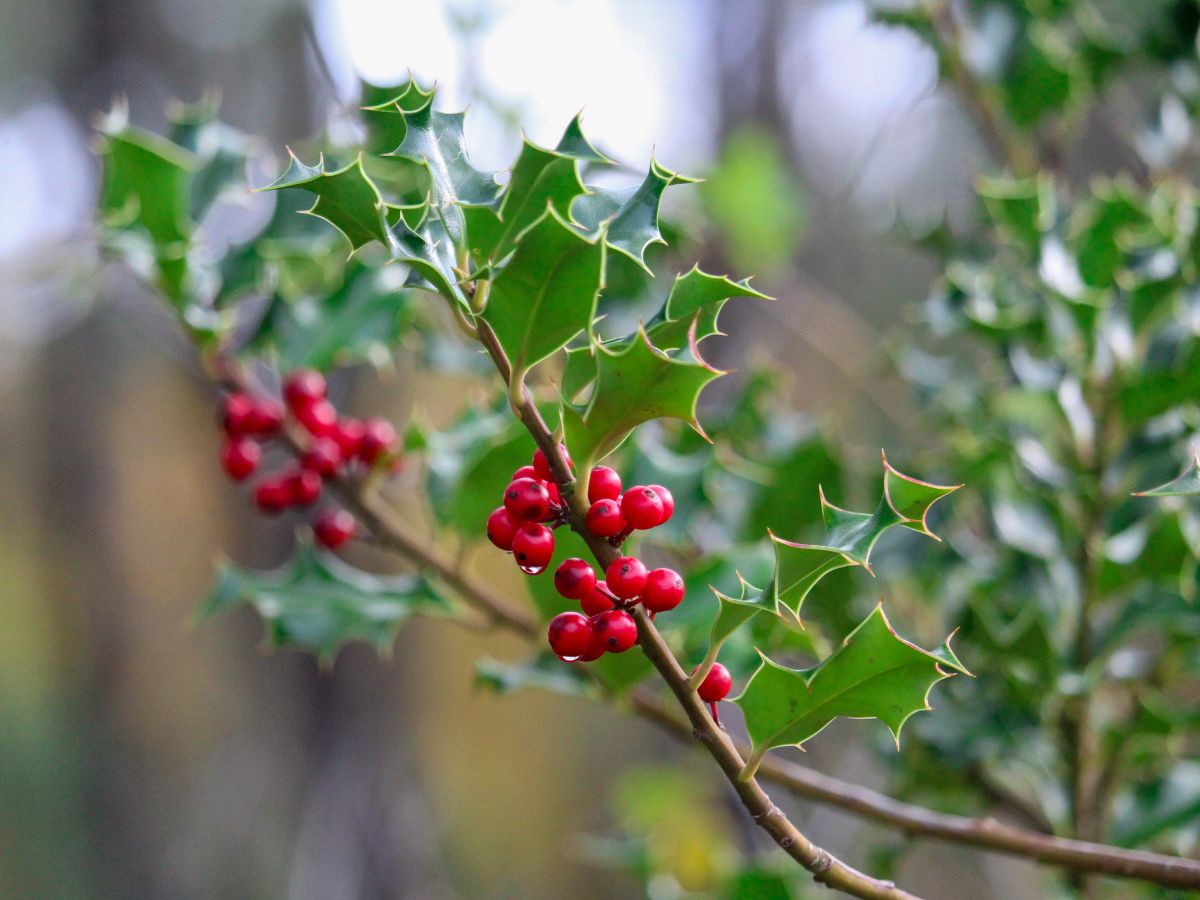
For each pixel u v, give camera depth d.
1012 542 0.75
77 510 2.40
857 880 0.55
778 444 0.90
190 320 0.75
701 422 0.91
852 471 0.90
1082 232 0.76
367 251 0.79
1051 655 0.73
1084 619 0.74
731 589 0.69
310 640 0.74
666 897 0.85
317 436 0.75
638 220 0.56
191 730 2.26
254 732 1.96
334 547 0.76
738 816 1.14
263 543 1.65
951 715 0.77
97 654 2.36
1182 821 0.74
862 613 0.80
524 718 2.24
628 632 0.54
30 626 2.43
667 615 0.69
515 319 0.53
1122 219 0.75
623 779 1.22
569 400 0.56
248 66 1.74
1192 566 0.72
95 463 2.37
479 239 0.55
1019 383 0.76
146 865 2.15
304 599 0.75
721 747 0.55
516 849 2.16
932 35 0.98
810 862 0.55
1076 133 1.02
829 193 1.65
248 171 0.80
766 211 1.18
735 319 1.28
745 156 1.17
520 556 0.54
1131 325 0.74
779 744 0.56
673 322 0.55
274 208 0.78
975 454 0.77
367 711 1.36
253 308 1.06
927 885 1.43
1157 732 0.74
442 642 1.85
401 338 0.79
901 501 0.55
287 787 1.78
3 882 2.11
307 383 0.75
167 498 2.33
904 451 1.24
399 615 0.75
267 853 1.83
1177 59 0.92
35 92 1.91
